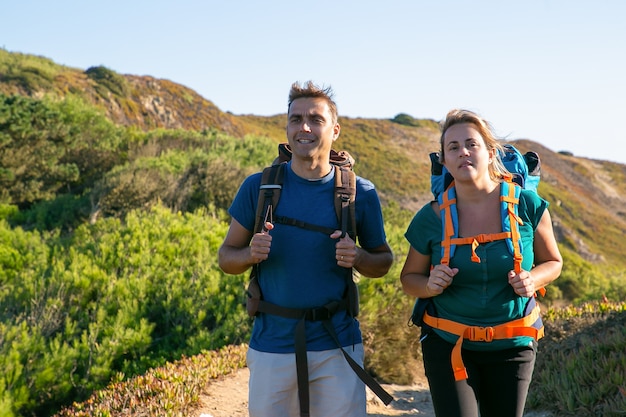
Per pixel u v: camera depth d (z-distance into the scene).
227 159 21.69
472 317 2.99
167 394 5.46
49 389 7.02
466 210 3.07
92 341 7.54
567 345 6.25
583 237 52.62
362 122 67.12
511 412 2.98
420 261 3.21
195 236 10.45
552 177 63.56
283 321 3.10
